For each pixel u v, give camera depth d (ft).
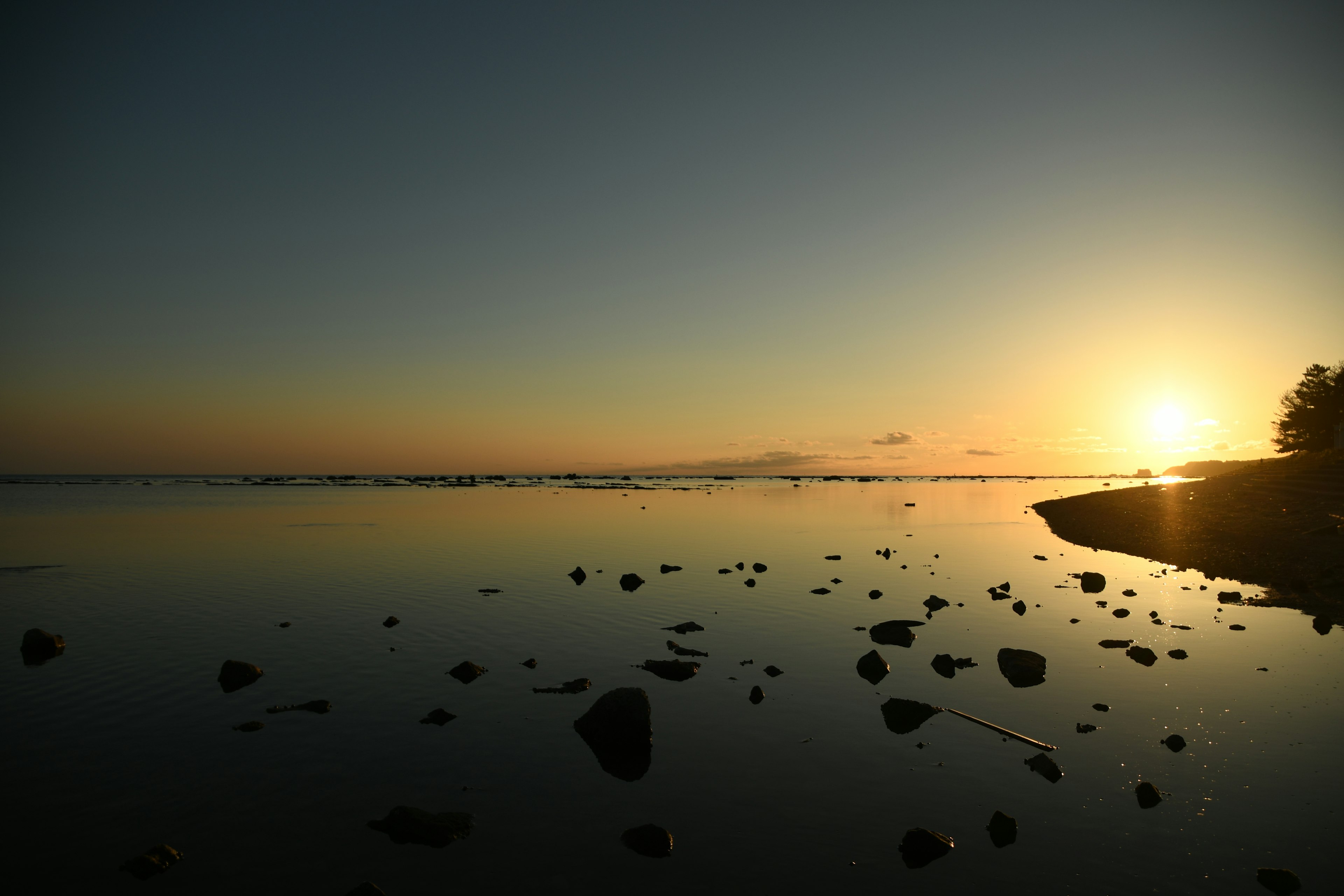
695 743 43.86
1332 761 39.96
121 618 78.18
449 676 57.93
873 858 31.07
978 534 170.09
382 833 33.65
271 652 64.90
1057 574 107.65
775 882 29.25
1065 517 204.33
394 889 29.25
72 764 41.22
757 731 45.83
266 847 32.55
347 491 479.82
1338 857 30.45
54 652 64.44
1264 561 103.65
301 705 50.80
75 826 34.32
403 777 39.45
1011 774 39.14
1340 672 55.88
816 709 49.78
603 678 57.31
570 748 43.37
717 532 176.65
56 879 30.07
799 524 201.36
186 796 37.37
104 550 137.69
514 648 66.39
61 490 499.92
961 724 46.50
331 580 102.73
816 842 32.40
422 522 208.95
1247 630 69.82
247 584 99.55
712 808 35.73
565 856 31.50
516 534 170.60
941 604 83.46
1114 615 77.71
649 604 86.02
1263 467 253.03
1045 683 54.60
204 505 298.15
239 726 46.88
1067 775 38.78
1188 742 42.98
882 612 81.05
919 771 39.65
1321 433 289.53
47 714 49.03
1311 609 78.18
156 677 57.36
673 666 58.39
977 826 33.60
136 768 40.63
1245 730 44.68
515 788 38.24
